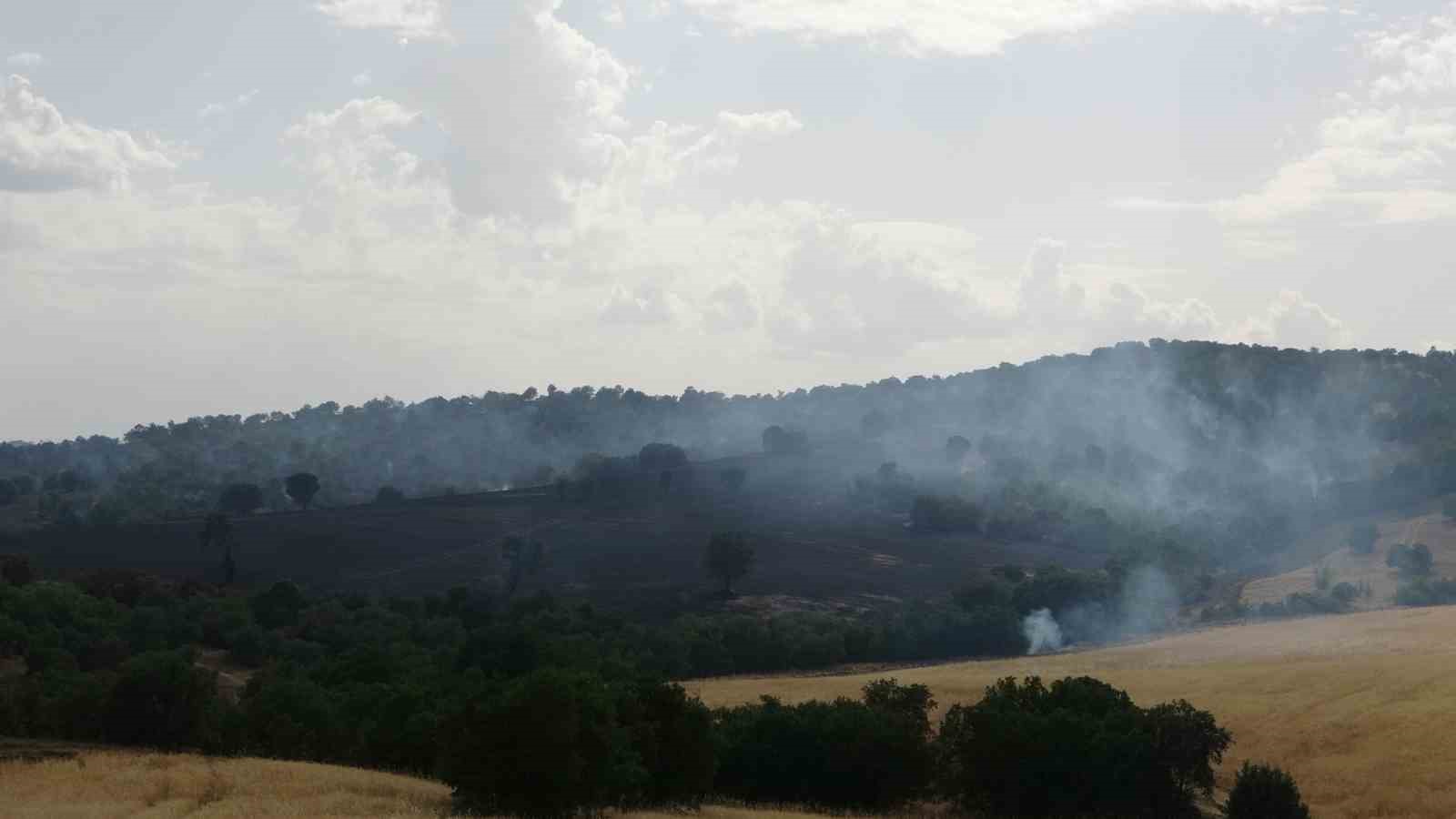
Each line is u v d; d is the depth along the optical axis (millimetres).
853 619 168000
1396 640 120375
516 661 105312
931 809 68125
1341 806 69062
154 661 85500
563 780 49781
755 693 105438
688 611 174125
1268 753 79125
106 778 53594
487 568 196750
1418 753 75562
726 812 57344
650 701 59781
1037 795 67000
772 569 199375
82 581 155625
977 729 68188
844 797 67812
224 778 53875
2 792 50312
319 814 45781
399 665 104938
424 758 67750
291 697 82750
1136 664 117188
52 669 106250
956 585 191000
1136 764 66375
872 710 70500
